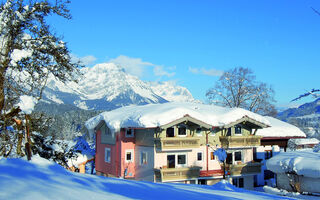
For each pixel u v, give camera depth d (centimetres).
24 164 775
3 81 1201
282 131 3609
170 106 3012
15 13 1252
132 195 664
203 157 3019
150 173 2803
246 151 3247
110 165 3256
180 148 2752
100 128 3556
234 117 3028
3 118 1191
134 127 2747
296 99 685
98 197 566
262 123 3153
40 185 586
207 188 1173
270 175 3578
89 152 3697
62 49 1383
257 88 4681
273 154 3556
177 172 2714
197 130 3033
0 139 1176
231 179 3019
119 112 3372
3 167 705
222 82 4819
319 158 2398
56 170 821
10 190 513
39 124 1780
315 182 2342
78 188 632
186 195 797
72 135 7638
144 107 3353
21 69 1277
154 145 2758
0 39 1244
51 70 1341
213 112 3216
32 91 1252
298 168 2384
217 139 3127
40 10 1330
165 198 691
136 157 3055
